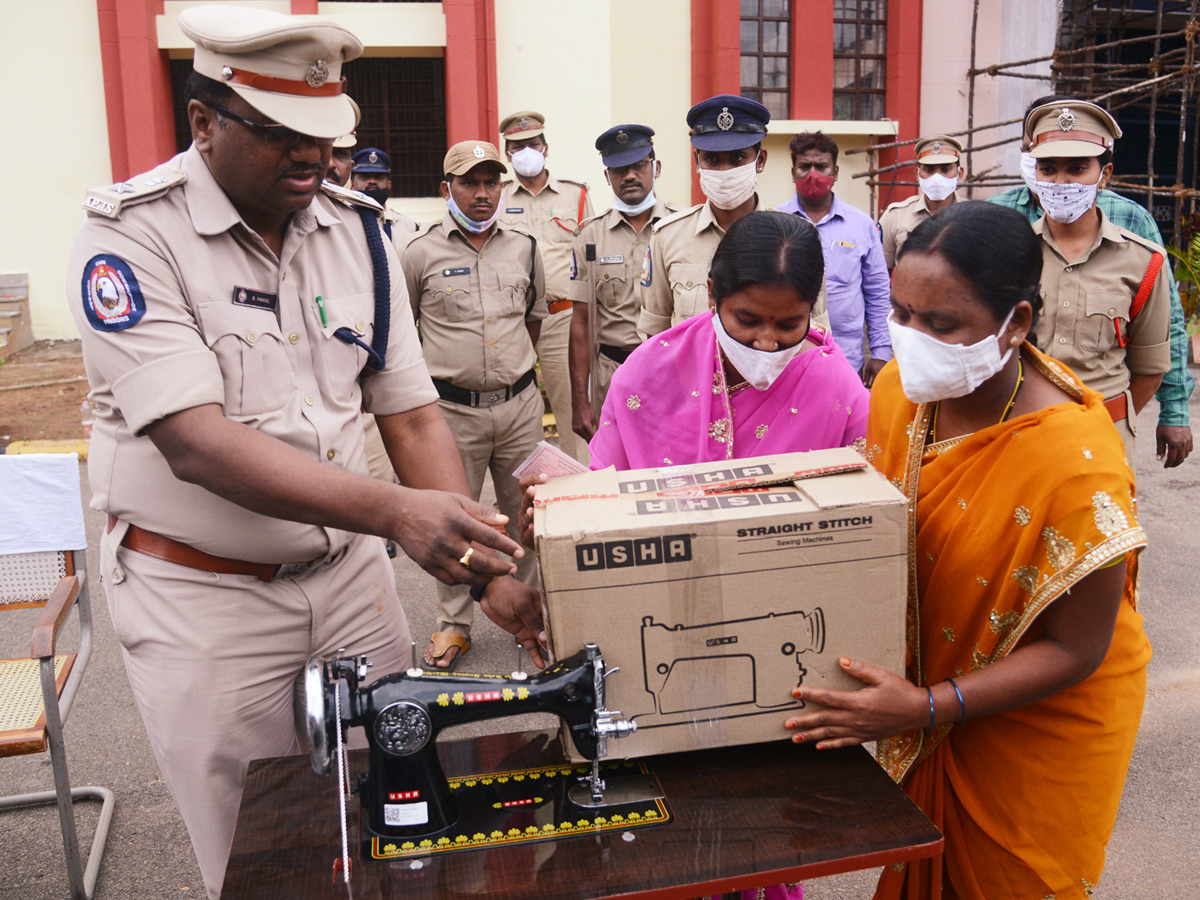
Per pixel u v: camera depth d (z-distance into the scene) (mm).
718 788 1453
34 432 7188
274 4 9672
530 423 4070
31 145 9727
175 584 1800
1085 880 1605
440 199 10312
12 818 2904
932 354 1428
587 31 9922
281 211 1725
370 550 2035
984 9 11180
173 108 10172
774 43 10945
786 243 1722
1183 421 3549
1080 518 1399
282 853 1345
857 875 2666
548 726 3320
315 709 1316
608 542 1366
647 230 4594
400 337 2035
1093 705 1561
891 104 11211
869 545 1411
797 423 1900
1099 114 3180
